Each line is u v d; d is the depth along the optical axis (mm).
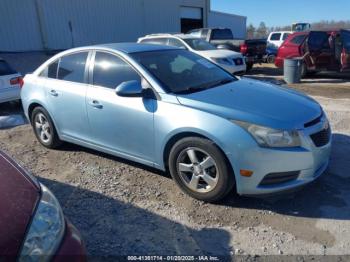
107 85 4320
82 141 4766
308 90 9969
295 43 12727
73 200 3842
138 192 3941
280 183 3361
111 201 3783
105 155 5043
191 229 3248
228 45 16125
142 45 4703
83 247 2080
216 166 3439
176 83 3992
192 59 4730
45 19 18562
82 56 4691
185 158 3693
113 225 3352
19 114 8242
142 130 3932
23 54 17547
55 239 1948
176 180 3816
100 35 21297
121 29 22484
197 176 3617
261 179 3307
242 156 3268
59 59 5016
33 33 18203
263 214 3424
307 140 3336
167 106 3711
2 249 1723
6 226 1834
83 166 4715
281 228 3207
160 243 3070
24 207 1990
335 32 11500
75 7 19781
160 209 3586
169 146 3805
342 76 12586
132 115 3973
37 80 5254
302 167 3342
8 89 8117
